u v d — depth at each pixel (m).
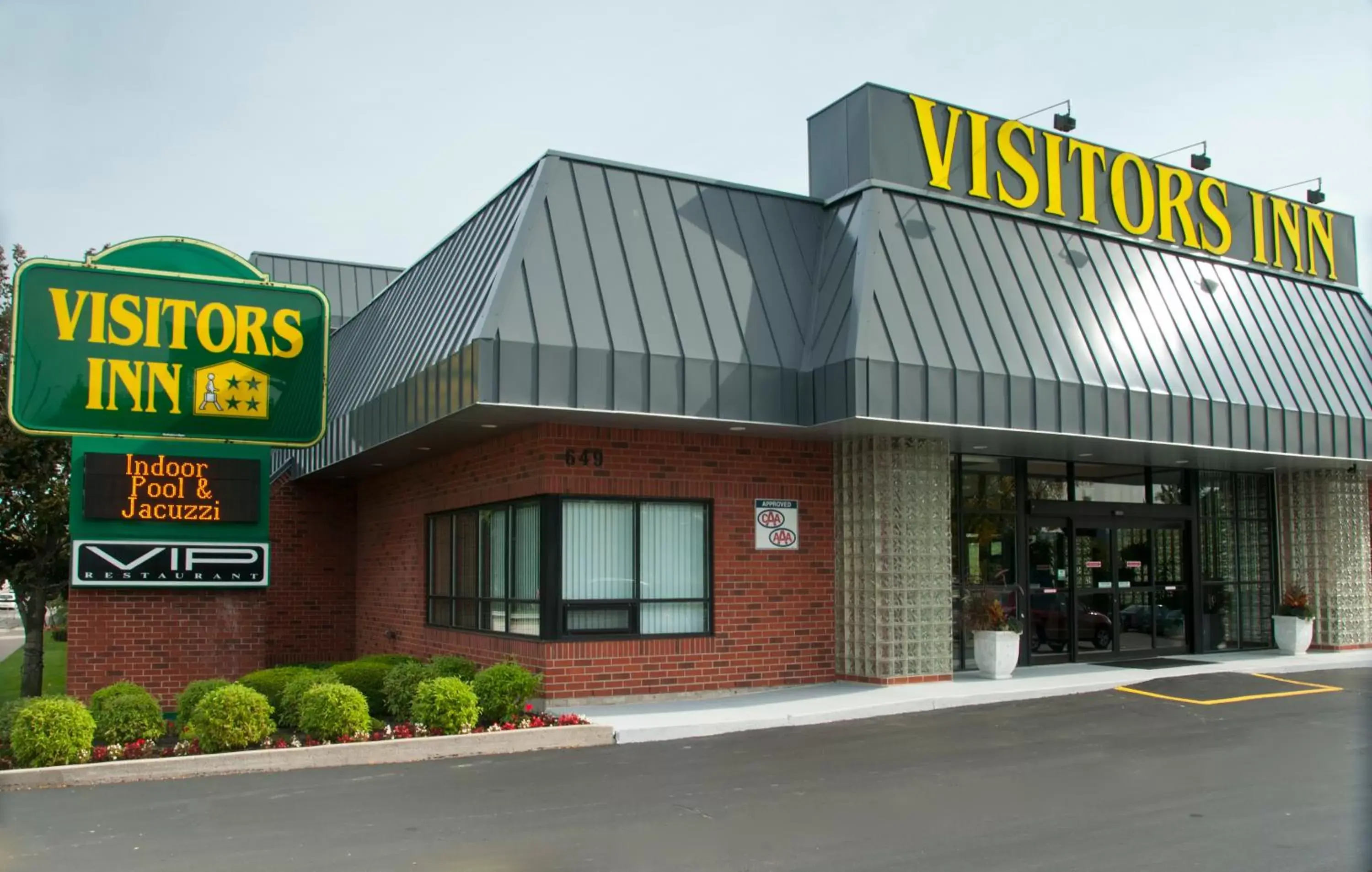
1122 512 20.41
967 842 8.59
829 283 15.75
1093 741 12.78
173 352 16.73
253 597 17.17
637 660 15.14
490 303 13.32
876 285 15.07
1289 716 14.52
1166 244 19.41
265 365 17.17
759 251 15.85
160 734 12.15
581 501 15.15
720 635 15.80
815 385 14.82
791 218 16.56
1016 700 15.76
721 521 15.98
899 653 16.34
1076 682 16.94
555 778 10.88
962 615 18.20
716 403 14.22
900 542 16.48
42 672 22.55
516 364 13.01
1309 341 20.30
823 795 10.15
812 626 16.59
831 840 8.66
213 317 16.97
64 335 16.19
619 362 13.59
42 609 21.95
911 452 16.59
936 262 15.99
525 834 8.80
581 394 13.31
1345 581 22.28
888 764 11.49
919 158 16.77
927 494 16.69
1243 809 9.62
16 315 15.94
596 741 12.74
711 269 15.22
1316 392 19.36
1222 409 17.58
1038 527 19.59
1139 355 17.27
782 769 11.30
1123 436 16.38
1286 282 21.16
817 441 16.80
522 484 15.36
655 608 15.53
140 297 16.61
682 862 8.06
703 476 15.87
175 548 16.64
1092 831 8.88
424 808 9.67
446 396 13.88
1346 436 19.28
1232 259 20.36
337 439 19.61
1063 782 10.67
